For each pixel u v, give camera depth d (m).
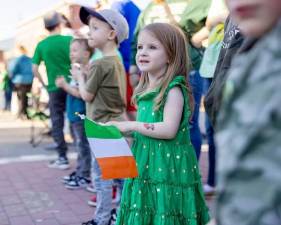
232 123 0.75
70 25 5.45
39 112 7.65
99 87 3.30
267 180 0.68
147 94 2.31
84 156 4.57
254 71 0.74
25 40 14.46
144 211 2.21
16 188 4.64
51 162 5.74
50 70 5.28
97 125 2.06
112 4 4.67
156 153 2.23
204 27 3.61
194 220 2.20
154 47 2.30
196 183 2.30
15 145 7.33
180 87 2.27
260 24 0.81
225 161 0.74
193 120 3.86
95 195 4.29
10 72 8.31
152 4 4.02
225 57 1.90
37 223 3.60
